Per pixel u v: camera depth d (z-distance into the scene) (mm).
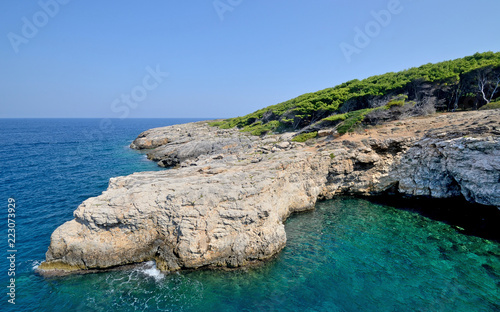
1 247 20219
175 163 50719
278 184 24656
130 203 18922
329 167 31125
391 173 30250
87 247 18000
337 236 22297
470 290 15320
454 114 33969
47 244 20797
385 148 30625
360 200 30688
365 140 31859
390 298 14938
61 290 15812
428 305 14297
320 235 22500
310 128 45969
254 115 76438
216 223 18859
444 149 25703
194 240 18125
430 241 20984
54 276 17141
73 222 19016
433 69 44531
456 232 22281
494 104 34656
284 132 54844
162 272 17734
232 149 46219
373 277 16828
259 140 49688
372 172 31188
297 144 38281
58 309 14266
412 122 34750
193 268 18016
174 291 15805
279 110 65562
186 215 18672
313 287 16047
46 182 37500
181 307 14469
